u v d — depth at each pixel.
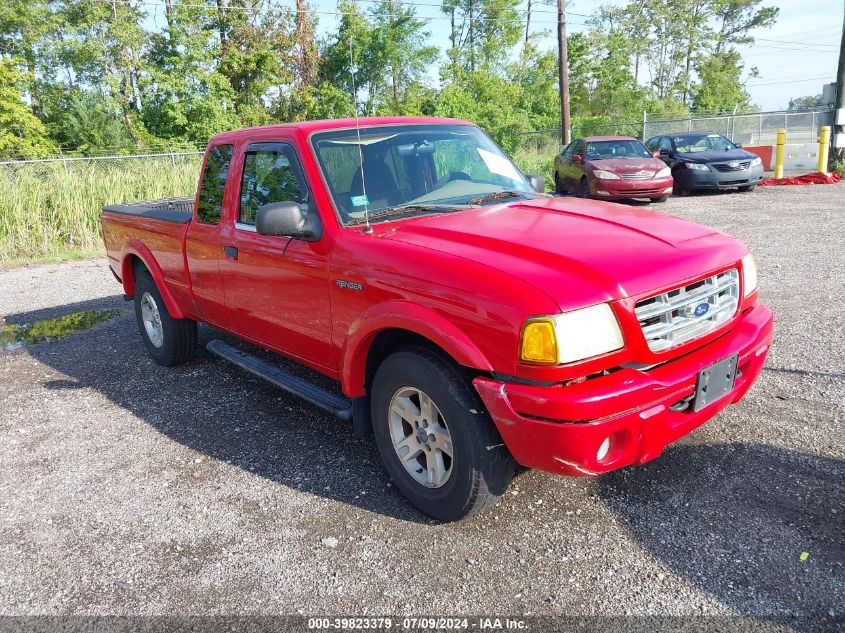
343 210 3.63
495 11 49.16
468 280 2.85
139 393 5.29
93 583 3.01
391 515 3.38
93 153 30.22
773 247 9.03
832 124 18.69
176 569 3.07
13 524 3.53
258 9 35.97
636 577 2.79
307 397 4.00
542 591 2.76
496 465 2.96
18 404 5.23
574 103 48.72
